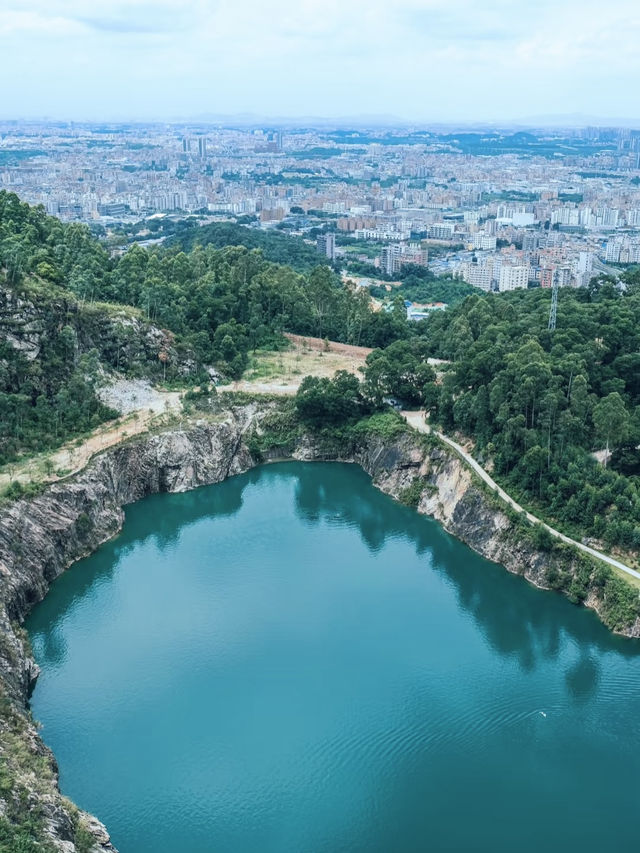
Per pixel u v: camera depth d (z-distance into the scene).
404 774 134.75
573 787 132.62
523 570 191.12
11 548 176.50
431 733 143.62
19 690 144.25
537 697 152.62
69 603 181.12
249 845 121.56
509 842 122.56
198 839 122.44
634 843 122.44
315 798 130.50
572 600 180.38
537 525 190.25
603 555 183.75
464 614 179.62
